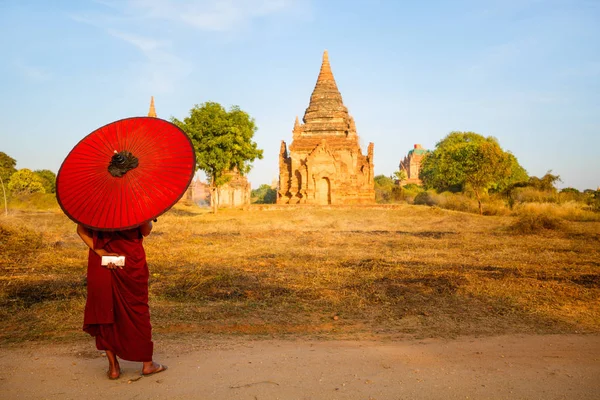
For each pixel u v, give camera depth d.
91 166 4.23
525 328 6.02
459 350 5.03
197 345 5.19
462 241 16.52
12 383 4.04
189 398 3.67
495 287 8.32
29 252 12.25
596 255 12.77
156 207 4.06
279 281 8.98
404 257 12.32
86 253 12.73
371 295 7.82
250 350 4.98
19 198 44.19
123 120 4.51
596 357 4.81
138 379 4.12
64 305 6.95
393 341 5.42
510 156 66.38
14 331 5.82
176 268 10.59
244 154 35.56
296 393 3.75
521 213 31.83
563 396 3.74
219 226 23.06
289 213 33.47
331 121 48.97
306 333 5.81
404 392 3.79
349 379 4.08
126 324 4.08
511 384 4.00
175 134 4.37
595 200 36.31
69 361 4.65
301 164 46.72
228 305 7.12
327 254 12.92
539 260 11.80
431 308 7.05
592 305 7.15
